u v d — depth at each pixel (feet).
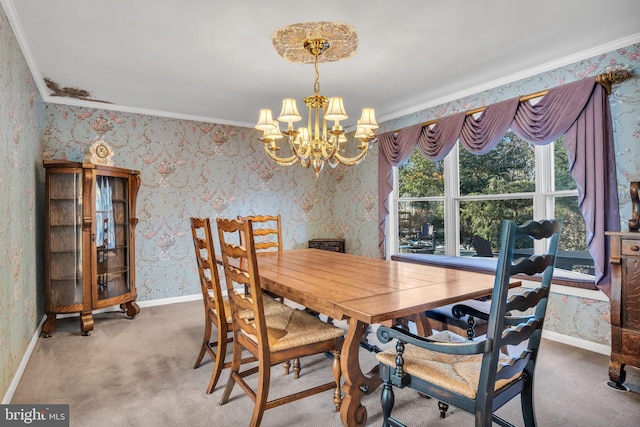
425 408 6.07
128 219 11.51
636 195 6.75
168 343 9.20
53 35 7.53
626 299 6.63
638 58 7.71
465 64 9.20
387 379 4.88
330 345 5.90
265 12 6.72
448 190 12.26
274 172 15.79
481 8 6.64
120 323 10.92
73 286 10.19
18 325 7.35
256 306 5.24
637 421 5.64
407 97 11.89
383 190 13.82
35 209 9.64
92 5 6.43
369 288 5.52
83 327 9.83
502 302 3.84
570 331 8.87
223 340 6.70
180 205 13.66
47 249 9.86
